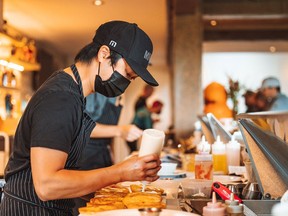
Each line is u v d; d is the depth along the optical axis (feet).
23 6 19.89
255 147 5.74
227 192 5.83
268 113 5.10
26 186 5.60
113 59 5.61
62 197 4.99
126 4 19.90
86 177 5.07
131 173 5.23
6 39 18.62
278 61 34.50
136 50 5.61
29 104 5.49
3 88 20.40
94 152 12.23
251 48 33.88
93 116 12.47
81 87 5.71
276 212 4.31
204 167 7.31
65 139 5.11
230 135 10.00
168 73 39.91
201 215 5.00
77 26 24.06
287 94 34.45
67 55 34.35
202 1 24.57
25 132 5.46
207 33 30.22
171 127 26.66
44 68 28.37
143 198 5.26
